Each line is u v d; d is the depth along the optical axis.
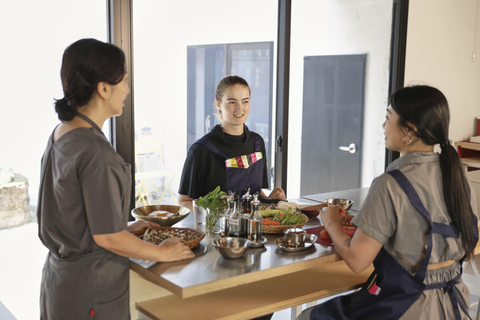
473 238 1.87
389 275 1.90
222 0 3.55
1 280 2.75
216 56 3.59
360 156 4.44
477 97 5.32
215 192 2.23
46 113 2.78
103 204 1.58
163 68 3.32
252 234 2.06
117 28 2.87
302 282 2.34
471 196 1.92
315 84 4.01
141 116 3.26
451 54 4.94
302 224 2.23
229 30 3.63
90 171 1.58
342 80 4.21
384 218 1.80
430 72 4.77
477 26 5.14
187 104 3.50
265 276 1.79
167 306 2.12
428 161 1.85
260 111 3.87
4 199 2.70
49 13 2.72
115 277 1.72
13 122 2.68
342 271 2.50
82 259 1.66
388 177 1.83
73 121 1.66
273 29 3.81
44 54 2.73
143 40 3.19
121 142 2.95
